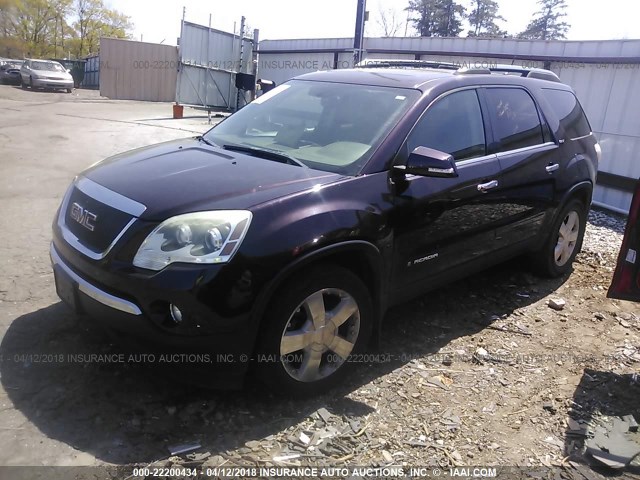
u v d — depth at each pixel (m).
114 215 3.14
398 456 2.96
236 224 2.95
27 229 6.02
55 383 3.31
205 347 2.92
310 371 3.33
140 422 3.05
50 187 8.10
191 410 3.19
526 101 5.05
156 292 2.85
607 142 10.46
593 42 11.00
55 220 3.66
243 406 3.27
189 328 2.87
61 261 3.38
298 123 4.23
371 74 4.54
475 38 14.72
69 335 3.82
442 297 5.07
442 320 4.62
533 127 5.03
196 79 21.70
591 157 5.78
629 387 3.77
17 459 2.71
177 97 21.03
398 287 3.82
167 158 3.78
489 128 4.52
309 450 2.94
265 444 2.96
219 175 3.38
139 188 3.26
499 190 4.45
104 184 3.41
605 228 8.26
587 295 5.39
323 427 3.14
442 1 50.66
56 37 68.88
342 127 3.98
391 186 3.62
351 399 3.43
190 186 3.22
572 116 5.68
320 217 3.18
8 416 3.00
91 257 3.11
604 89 10.53
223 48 22.64
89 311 3.16
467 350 4.14
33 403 3.12
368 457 2.93
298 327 3.27
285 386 3.23
